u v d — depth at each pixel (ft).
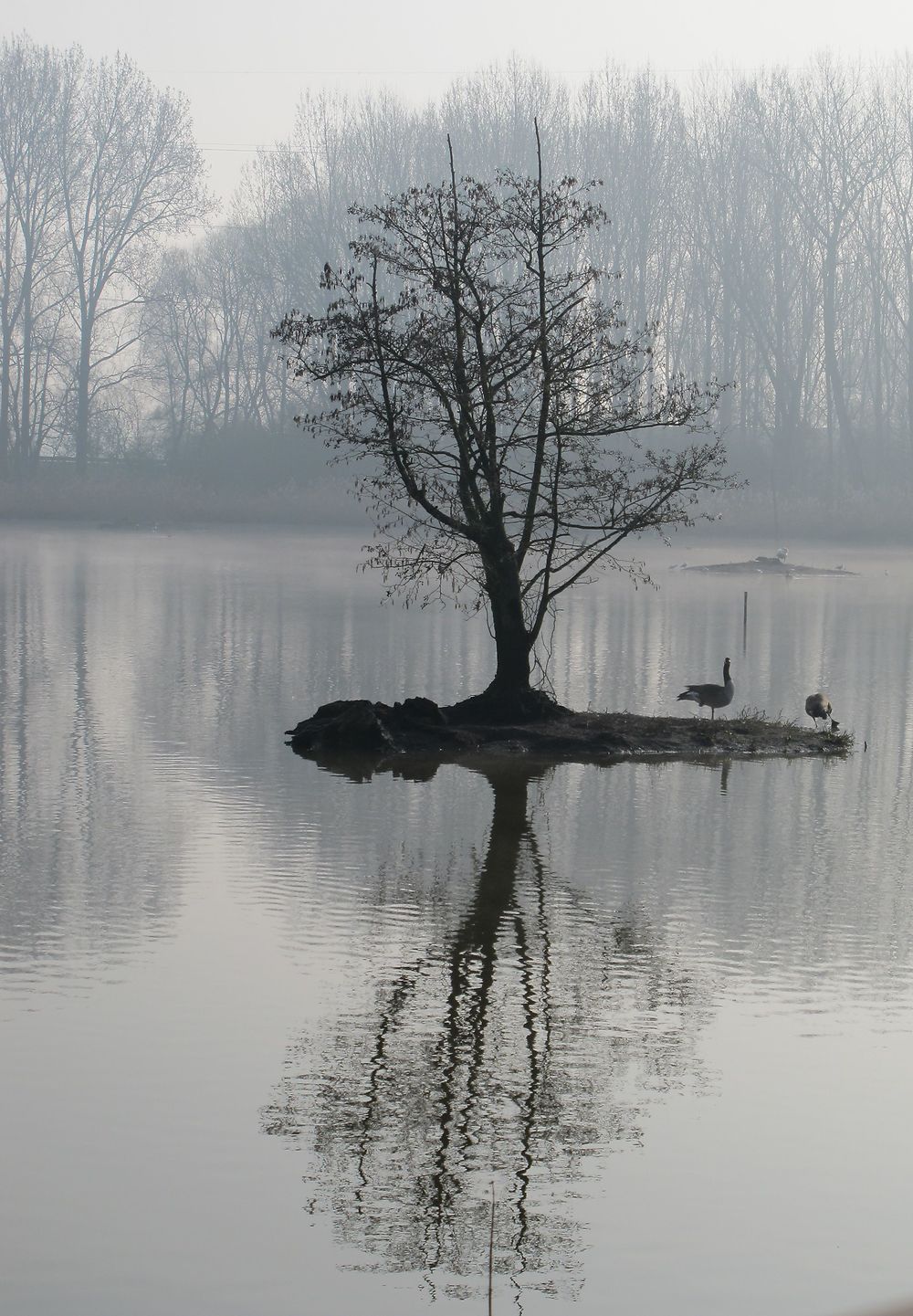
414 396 112.98
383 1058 49.08
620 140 456.86
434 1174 41.47
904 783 95.86
